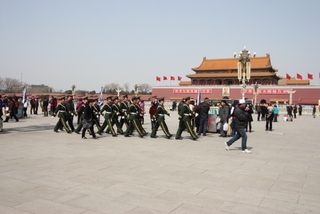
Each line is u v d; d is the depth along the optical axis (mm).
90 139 12562
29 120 21734
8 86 134000
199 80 82500
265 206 4898
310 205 4980
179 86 79812
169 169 7332
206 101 14820
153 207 4758
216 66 81312
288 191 5730
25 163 7715
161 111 13297
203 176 6719
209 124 15891
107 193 5406
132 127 13938
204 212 4590
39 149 9820
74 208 4660
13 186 5742
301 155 9688
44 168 7203
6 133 13891
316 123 25500
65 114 14602
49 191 5473
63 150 9742
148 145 11266
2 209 4570
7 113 19922
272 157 9250
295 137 14812
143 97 82062
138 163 7965
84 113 12477
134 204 4875
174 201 5051
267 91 70312
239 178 6617
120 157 8750
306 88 67000
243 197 5324
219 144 11852
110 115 13844
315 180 6578
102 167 7414
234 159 8789
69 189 5605
